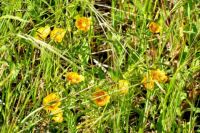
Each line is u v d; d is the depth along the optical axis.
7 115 1.19
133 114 1.29
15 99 1.22
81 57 1.32
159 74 1.18
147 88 1.17
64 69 1.30
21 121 1.14
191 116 1.17
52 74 1.32
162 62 1.33
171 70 1.28
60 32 1.30
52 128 1.23
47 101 1.17
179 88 1.17
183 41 1.32
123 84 1.17
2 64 1.29
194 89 1.26
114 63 1.30
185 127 1.17
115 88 1.19
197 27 1.33
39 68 1.26
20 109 1.25
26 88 1.32
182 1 1.33
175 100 1.16
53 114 1.14
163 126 1.16
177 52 1.33
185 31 1.29
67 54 1.32
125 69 1.30
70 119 1.18
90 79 1.27
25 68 1.34
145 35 1.33
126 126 1.16
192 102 1.23
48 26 1.31
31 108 1.25
